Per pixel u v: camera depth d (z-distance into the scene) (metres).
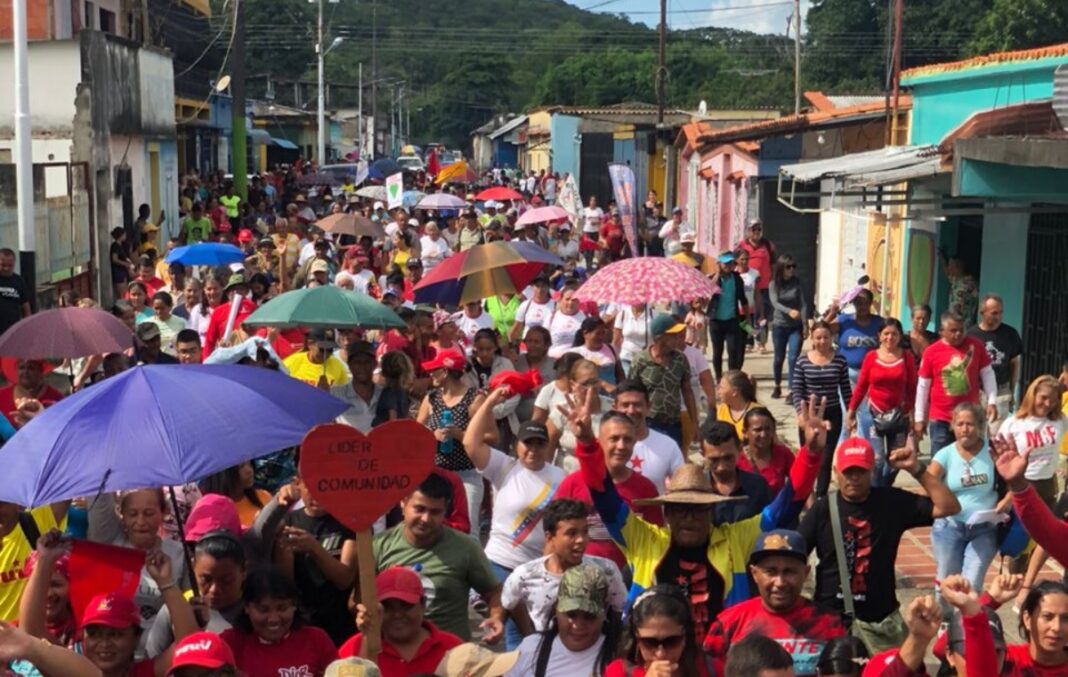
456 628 7.00
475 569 7.07
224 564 6.32
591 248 29.84
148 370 6.18
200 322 15.41
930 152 15.97
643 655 5.70
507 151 88.31
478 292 13.83
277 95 88.94
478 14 131.75
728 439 7.79
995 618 5.75
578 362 9.82
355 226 23.00
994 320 12.20
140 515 6.73
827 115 26.12
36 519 7.30
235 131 38.25
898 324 11.70
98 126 24.67
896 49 20.77
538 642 6.25
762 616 6.26
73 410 6.01
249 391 6.21
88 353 10.05
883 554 7.05
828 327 11.98
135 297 15.16
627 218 18.39
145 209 27.67
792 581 6.18
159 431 5.88
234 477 8.33
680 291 12.18
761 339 21.55
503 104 122.38
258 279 17.25
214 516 6.98
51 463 5.80
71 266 22.34
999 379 12.22
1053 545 6.45
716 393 13.19
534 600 7.04
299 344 13.61
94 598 5.89
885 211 20.94
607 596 6.41
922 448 14.53
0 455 5.99
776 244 27.86
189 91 43.78
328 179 48.59
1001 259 16.20
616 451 7.58
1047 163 10.88
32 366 10.47
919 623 5.48
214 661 5.36
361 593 6.02
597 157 51.31
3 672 5.86
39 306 20.11
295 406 6.26
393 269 19.53
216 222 33.69
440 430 9.94
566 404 9.59
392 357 10.95
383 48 113.88
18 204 17.83
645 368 10.96
